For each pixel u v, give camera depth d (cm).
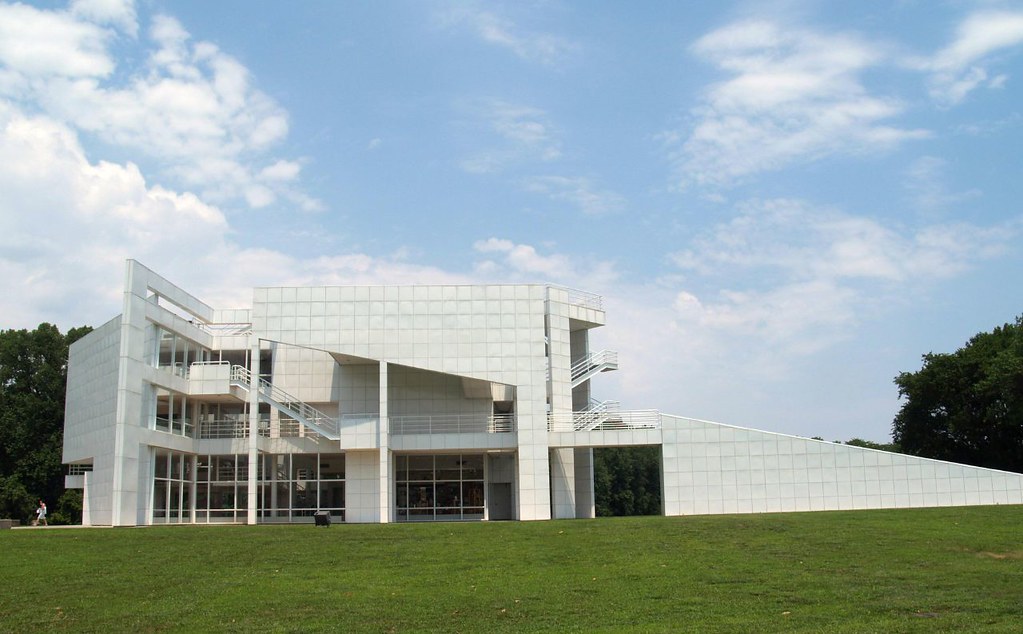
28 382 7756
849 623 2061
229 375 5688
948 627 1975
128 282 5075
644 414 5525
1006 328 6919
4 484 7319
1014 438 6700
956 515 4034
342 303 5619
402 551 3275
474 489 5900
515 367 5581
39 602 2409
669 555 3120
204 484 5906
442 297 5644
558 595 2491
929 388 7062
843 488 5272
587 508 5988
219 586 2634
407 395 6009
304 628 2139
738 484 5362
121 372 4984
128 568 2908
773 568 2825
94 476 5306
